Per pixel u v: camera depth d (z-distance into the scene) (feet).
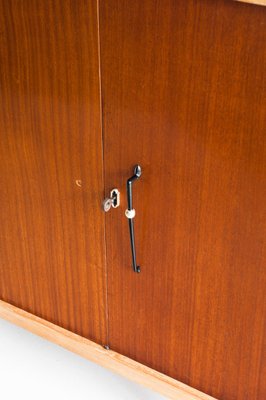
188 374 3.94
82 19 3.06
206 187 3.19
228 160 3.04
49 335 4.45
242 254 3.27
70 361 4.67
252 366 3.62
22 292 4.45
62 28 3.14
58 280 4.18
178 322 3.76
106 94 3.21
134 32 2.96
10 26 3.29
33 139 3.64
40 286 4.31
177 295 3.66
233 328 3.55
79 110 3.35
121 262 3.77
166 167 3.25
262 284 3.29
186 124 3.06
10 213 4.08
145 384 4.12
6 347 4.78
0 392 4.42
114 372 4.36
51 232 3.97
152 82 3.04
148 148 3.26
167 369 4.03
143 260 3.67
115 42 3.04
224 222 3.23
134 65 3.05
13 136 3.71
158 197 3.38
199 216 3.30
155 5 2.84
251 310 3.42
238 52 2.75
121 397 4.40
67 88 3.32
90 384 4.49
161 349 3.97
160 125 3.14
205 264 3.44
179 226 3.40
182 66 2.92
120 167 3.42
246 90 2.81
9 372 4.57
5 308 4.59
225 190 3.14
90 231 3.79
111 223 3.66
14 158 3.80
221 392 3.86
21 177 3.85
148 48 2.96
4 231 4.20
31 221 4.01
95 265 3.91
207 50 2.82
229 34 2.73
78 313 4.24
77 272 4.03
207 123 3.00
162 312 3.80
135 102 3.15
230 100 2.88
